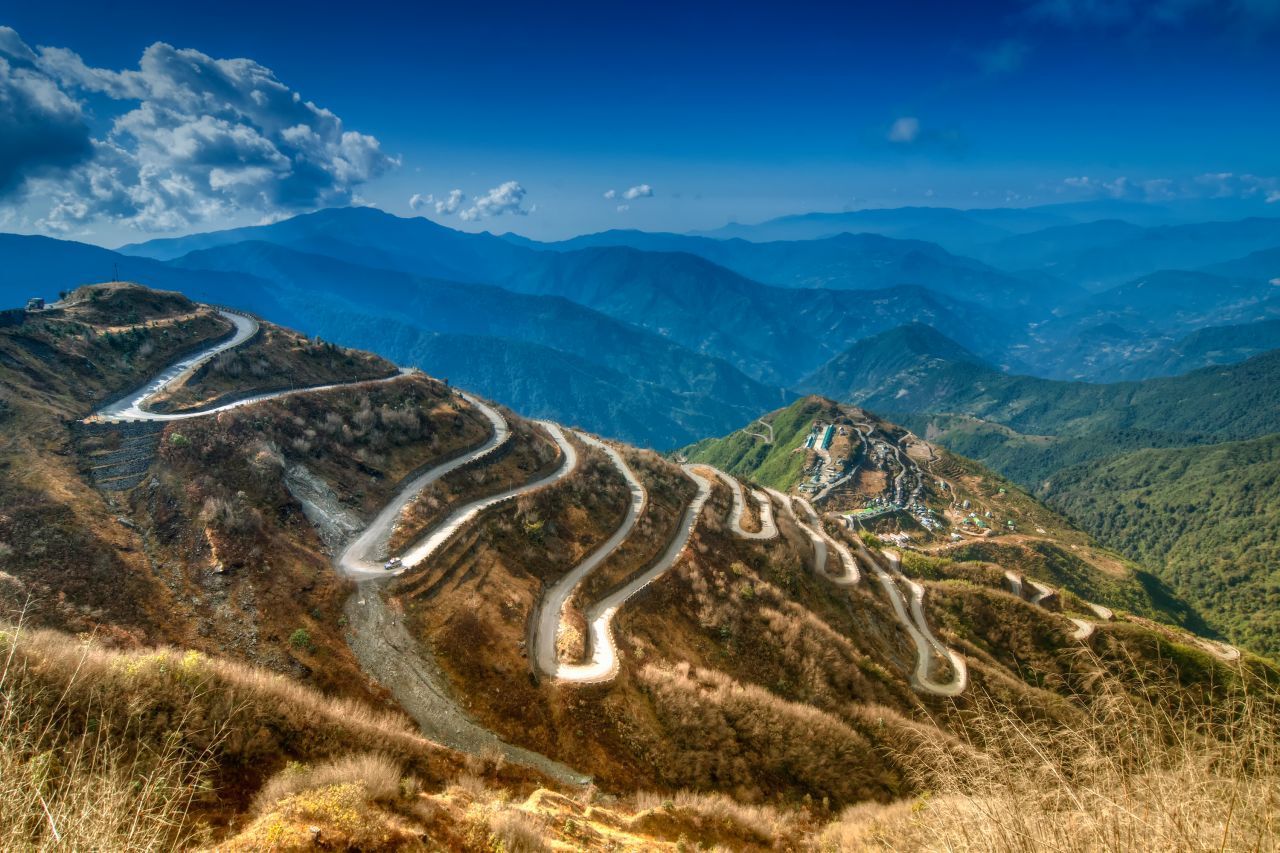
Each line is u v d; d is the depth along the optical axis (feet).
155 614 160.66
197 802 74.54
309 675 157.69
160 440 221.05
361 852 62.34
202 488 202.49
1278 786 37.22
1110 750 43.70
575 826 99.96
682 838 112.68
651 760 161.48
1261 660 219.20
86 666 82.38
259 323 359.46
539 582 231.09
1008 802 44.21
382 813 71.20
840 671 239.71
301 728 96.68
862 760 181.16
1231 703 42.14
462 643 180.55
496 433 336.29
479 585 211.20
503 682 172.24
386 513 241.96
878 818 120.16
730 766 166.09
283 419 262.67
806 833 141.08
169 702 85.97
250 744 87.81
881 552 445.37
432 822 75.36
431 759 110.01
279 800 69.92
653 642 217.97
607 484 322.96
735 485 398.01
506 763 126.31
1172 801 39.06
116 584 163.94
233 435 237.45
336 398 300.81
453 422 326.85
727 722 179.83
